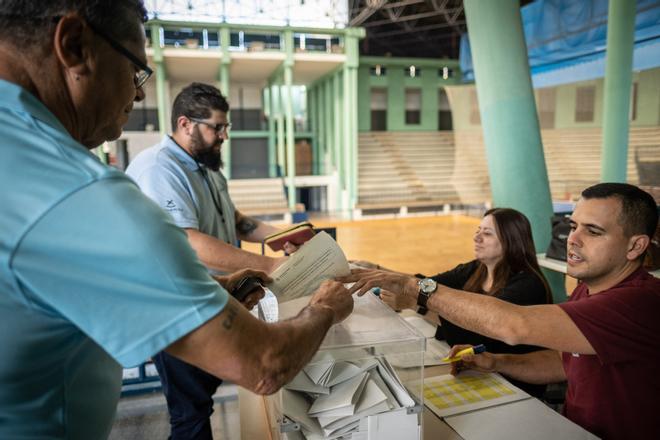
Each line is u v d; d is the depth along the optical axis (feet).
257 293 3.24
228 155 43.42
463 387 4.40
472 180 45.09
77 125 2.04
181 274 1.70
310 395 3.09
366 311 3.45
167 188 5.68
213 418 7.81
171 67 40.22
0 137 1.62
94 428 2.17
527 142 13.37
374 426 2.89
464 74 42.55
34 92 1.85
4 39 1.80
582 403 4.03
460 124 44.57
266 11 37.11
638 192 3.76
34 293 1.62
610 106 15.48
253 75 45.27
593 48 24.66
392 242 30.40
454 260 24.91
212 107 5.88
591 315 3.46
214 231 6.50
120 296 1.65
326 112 46.91
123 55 2.03
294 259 3.28
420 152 52.85
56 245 1.59
